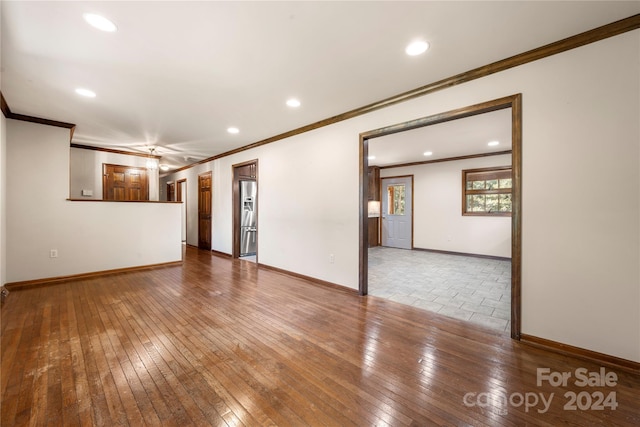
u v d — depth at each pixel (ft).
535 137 6.96
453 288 12.26
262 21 5.86
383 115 10.25
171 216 16.88
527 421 4.62
